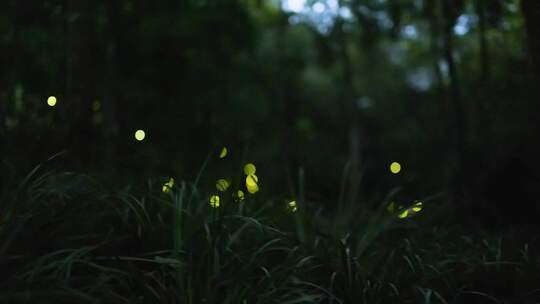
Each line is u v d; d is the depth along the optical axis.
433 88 13.78
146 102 8.66
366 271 2.44
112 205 2.41
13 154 2.87
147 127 7.79
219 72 10.37
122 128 7.14
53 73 5.30
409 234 3.33
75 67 4.82
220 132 9.52
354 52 15.88
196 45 9.81
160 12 8.96
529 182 4.89
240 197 2.73
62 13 5.83
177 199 2.46
